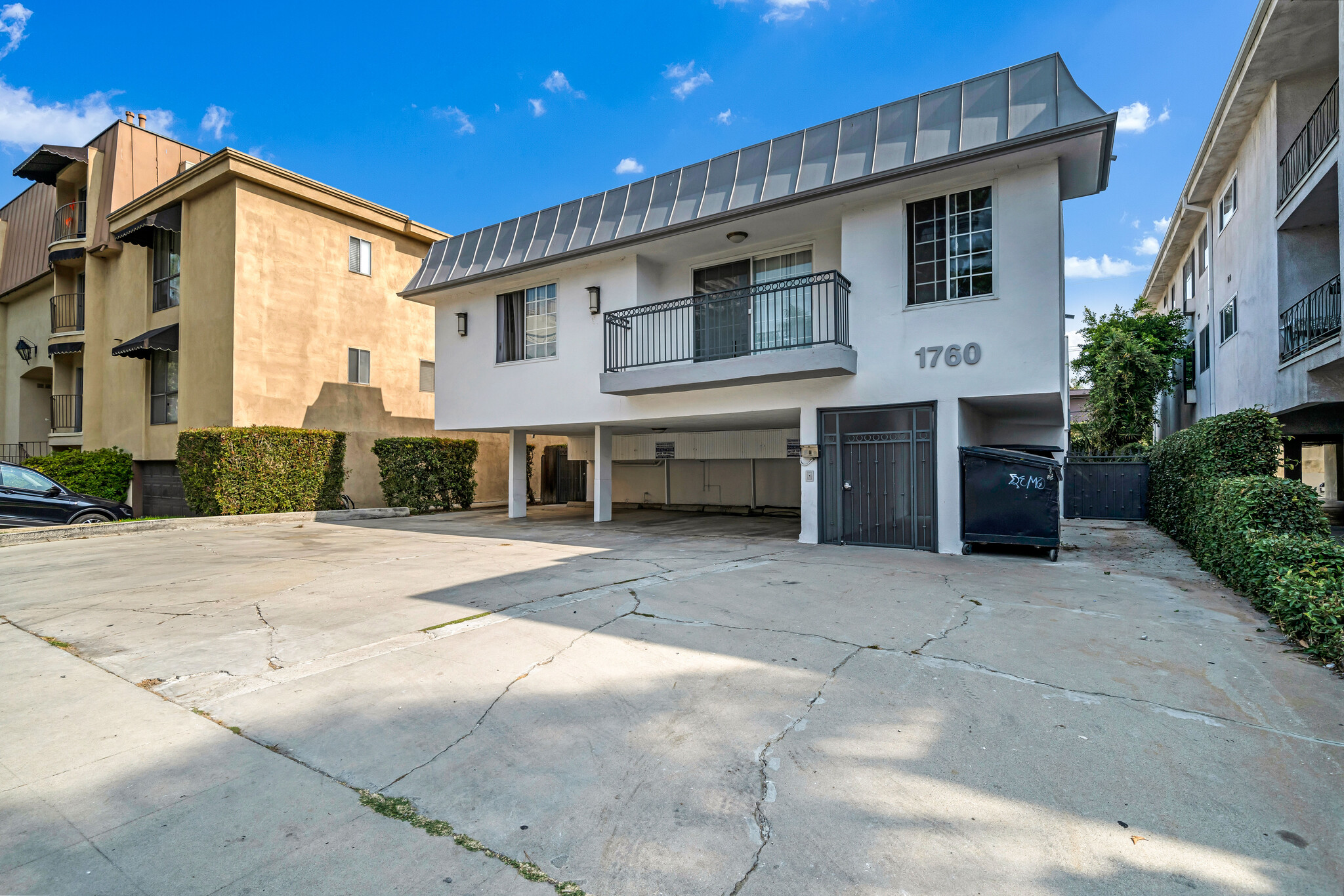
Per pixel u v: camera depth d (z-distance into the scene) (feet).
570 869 7.67
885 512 31.73
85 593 22.00
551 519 49.75
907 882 7.36
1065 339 39.63
